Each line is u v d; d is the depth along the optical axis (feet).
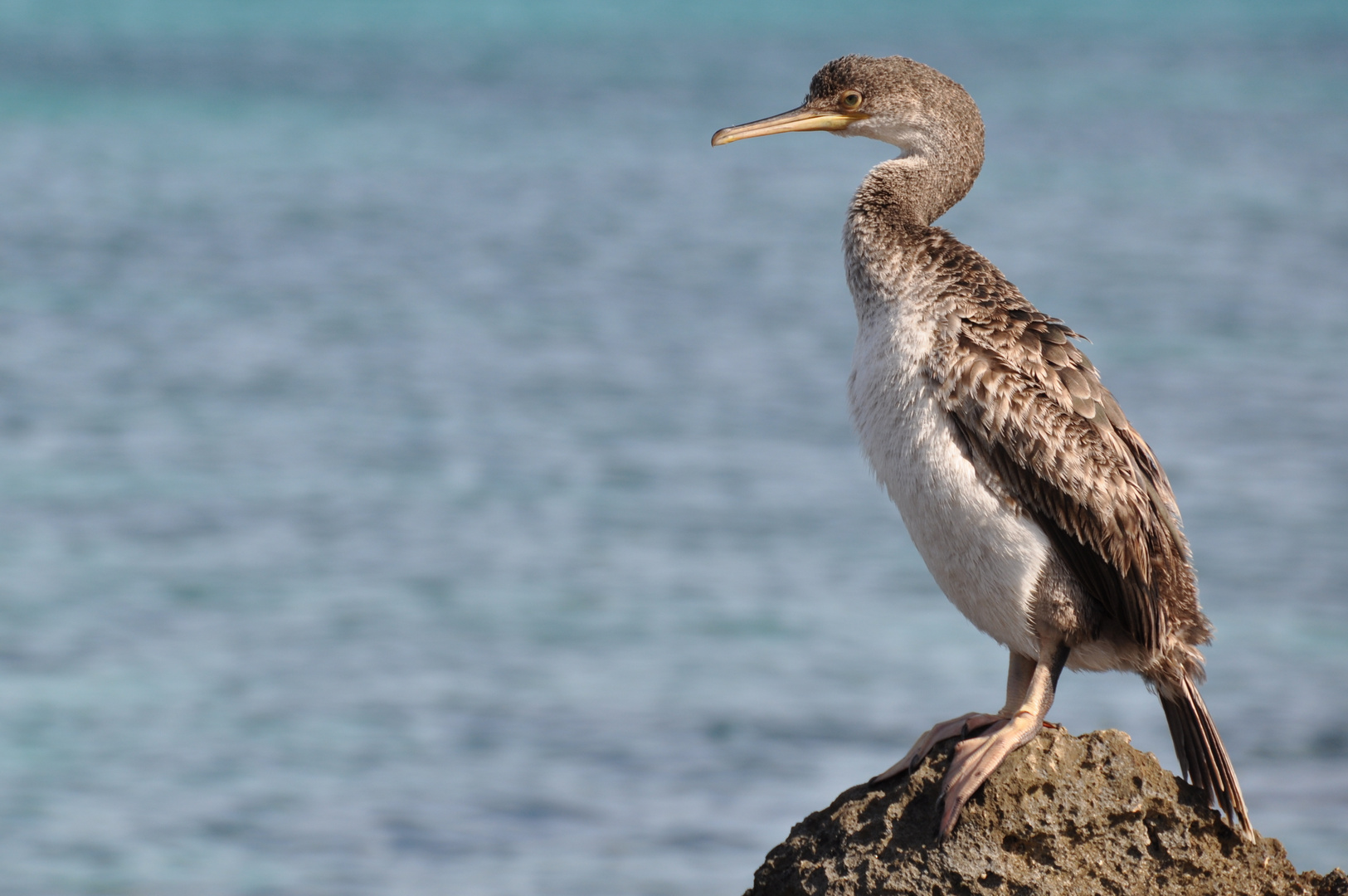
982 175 240.94
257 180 231.30
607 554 85.30
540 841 56.24
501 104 339.57
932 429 24.84
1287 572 79.51
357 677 69.87
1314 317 141.59
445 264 173.37
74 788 59.82
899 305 25.71
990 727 25.14
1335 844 54.08
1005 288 25.73
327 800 59.21
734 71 420.77
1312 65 449.06
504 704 66.90
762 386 121.60
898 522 90.84
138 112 298.35
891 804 24.13
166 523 88.99
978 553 24.93
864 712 65.92
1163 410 110.63
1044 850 23.54
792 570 82.64
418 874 53.88
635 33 579.48
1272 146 273.95
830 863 24.00
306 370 124.67
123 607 77.05
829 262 176.76
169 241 179.01
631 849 55.57
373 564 83.66
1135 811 23.72
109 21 577.84
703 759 62.03
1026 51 487.61
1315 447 100.94
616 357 131.13
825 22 643.04
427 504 93.25
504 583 80.64
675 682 69.05
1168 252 175.83
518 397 117.60
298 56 449.06
